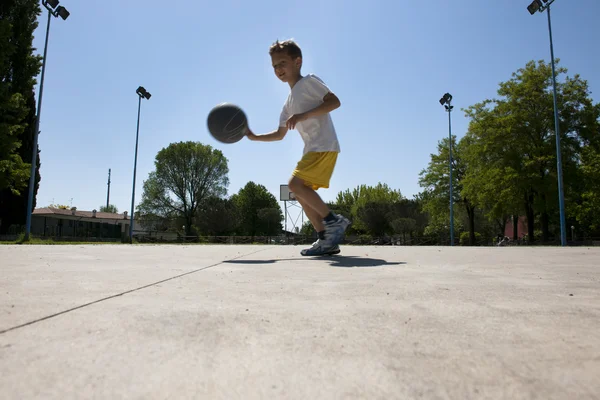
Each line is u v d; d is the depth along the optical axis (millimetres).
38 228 34188
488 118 27031
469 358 977
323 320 1354
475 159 28594
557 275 2678
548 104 25344
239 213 48000
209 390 787
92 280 2297
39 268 2961
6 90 17578
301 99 4242
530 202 27078
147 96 27906
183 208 46688
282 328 1247
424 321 1346
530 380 842
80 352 997
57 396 750
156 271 2807
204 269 2975
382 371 891
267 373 876
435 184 35219
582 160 24875
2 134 17141
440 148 35406
